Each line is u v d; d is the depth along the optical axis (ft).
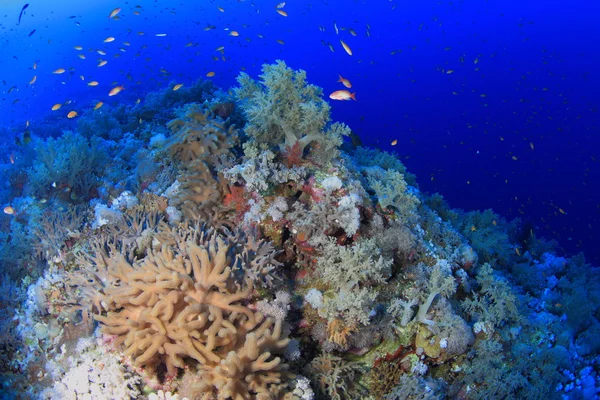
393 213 18.71
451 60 205.57
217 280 11.68
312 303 14.83
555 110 158.71
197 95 41.63
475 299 18.40
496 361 17.39
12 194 22.09
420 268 17.58
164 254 12.38
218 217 17.72
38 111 80.07
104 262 14.71
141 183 21.85
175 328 11.14
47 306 16.02
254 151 17.31
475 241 26.40
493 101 163.63
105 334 12.73
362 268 14.28
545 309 24.53
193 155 18.08
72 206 20.52
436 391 15.81
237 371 10.62
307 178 17.75
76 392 12.87
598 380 21.20
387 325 15.48
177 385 12.40
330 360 14.64
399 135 138.82
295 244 16.83
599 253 74.84
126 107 41.65
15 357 15.28
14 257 18.63
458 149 127.75
